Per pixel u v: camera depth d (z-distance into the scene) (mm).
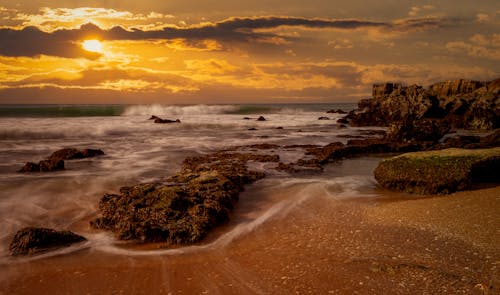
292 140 28922
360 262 7402
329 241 8641
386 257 7562
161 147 24484
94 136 30516
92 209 11453
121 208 10117
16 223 10156
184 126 38625
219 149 23984
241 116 56750
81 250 8438
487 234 8547
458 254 7559
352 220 10133
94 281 7047
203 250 8383
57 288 6824
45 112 52500
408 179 13125
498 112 40438
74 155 19875
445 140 28359
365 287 6418
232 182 13133
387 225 9594
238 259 7867
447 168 12820
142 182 14938
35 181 14719
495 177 13406
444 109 46062
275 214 10852
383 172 13906
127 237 9016
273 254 8047
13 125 33250
